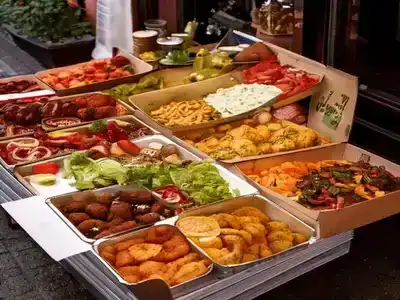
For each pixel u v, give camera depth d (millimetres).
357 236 2264
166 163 2146
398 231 2283
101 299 1841
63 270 2172
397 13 2645
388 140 2467
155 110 2574
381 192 2045
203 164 2117
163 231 1825
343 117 2410
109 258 1755
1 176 2232
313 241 1853
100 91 2725
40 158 2225
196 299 1706
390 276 2086
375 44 2672
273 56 2736
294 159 2230
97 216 1933
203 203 1982
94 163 2135
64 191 2070
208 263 1738
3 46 4289
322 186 2064
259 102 2473
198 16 3312
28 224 1874
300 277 2088
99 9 3436
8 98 2635
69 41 3760
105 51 3459
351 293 2025
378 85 2557
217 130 2424
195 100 2572
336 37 2605
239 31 3070
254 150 2252
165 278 1707
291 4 2822
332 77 2473
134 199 1984
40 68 3830
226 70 2727
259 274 1790
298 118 2494
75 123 2447
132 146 2273
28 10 3939
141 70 2891
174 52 2885
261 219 1925
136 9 3432
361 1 2600
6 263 2217
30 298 2061
